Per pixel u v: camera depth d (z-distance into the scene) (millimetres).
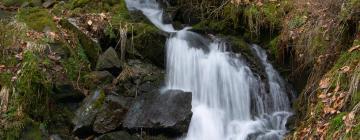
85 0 8977
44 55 6680
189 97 6723
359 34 6418
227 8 9047
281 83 7910
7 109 5898
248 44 8547
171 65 7867
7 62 6453
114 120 6387
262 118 7473
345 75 5969
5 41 6754
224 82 7668
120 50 7758
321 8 7664
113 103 6473
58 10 8742
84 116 6332
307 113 6438
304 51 7512
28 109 6043
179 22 9500
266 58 8305
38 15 7840
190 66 7844
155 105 6660
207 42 8406
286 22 8203
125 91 6965
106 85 6914
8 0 9383
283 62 8117
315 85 6859
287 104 7723
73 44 7270
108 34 7859
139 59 7770
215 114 7207
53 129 6219
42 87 6227
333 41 6895
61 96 6492
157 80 7383
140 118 6465
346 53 6277
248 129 7039
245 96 7617
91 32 7945
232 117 7340
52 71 6543
